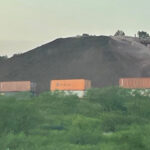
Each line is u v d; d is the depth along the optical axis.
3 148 127.50
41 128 169.50
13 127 157.38
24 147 127.50
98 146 132.88
